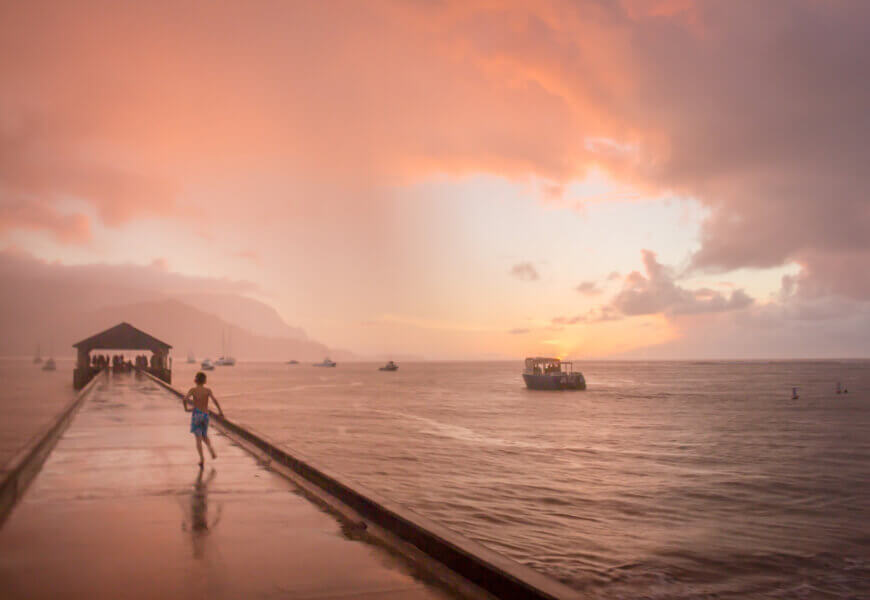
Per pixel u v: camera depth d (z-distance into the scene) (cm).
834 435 4144
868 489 2272
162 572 579
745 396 8850
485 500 2000
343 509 831
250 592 528
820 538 1587
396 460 2914
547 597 448
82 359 6719
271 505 862
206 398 1223
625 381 14762
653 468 2734
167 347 6981
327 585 547
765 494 2169
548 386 10400
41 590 529
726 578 1284
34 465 1106
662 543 1520
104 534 709
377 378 17438
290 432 4175
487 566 536
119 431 1692
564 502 1988
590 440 3812
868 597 1190
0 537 694
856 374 19800
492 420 5188
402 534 698
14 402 7919
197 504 866
